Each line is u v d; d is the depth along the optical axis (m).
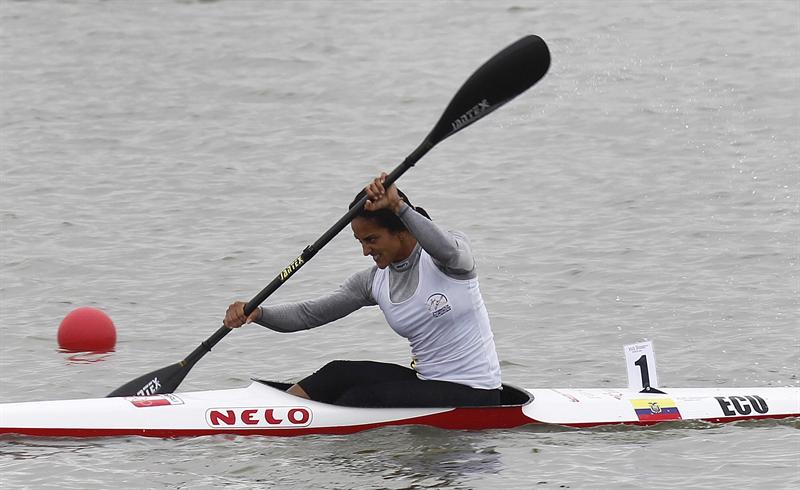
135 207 56.16
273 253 49.06
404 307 27.20
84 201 57.09
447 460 26.22
